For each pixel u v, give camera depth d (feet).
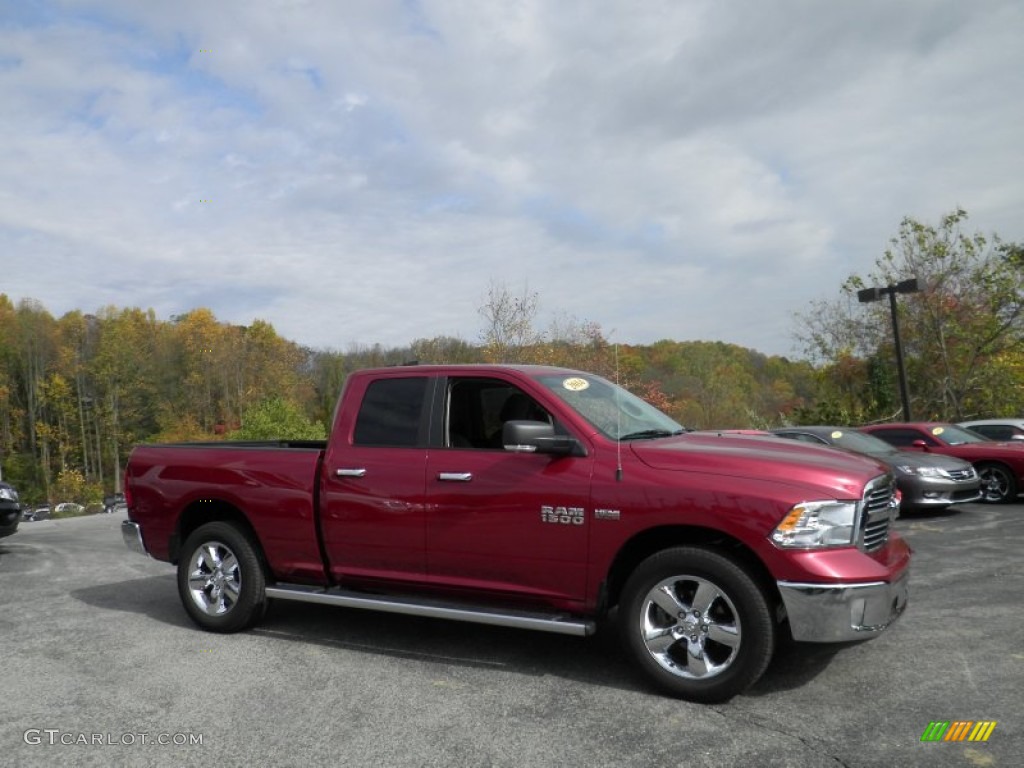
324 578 17.98
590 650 16.88
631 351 82.58
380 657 16.66
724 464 14.08
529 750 11.82
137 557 32.30
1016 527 33.60
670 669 13.91
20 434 218.79
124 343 214.28
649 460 14.60
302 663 16.34
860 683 14.32
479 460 16.17
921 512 40.40
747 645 13.20
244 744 12.28
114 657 16.99
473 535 15.84
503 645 17.38
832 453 15.17
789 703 13.46
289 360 228.84
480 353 74.95
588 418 15.89
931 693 13.73
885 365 87.61
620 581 15.33
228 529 18.99
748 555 13.98
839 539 13.23
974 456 43.68
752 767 11.07
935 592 21.31
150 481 20.48
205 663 16.47
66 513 105.70
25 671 16.12
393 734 12.53
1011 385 80.28
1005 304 79.41
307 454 18.42
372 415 17.94
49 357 223.92
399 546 16.75
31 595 24.21
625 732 12.40
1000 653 15.83
